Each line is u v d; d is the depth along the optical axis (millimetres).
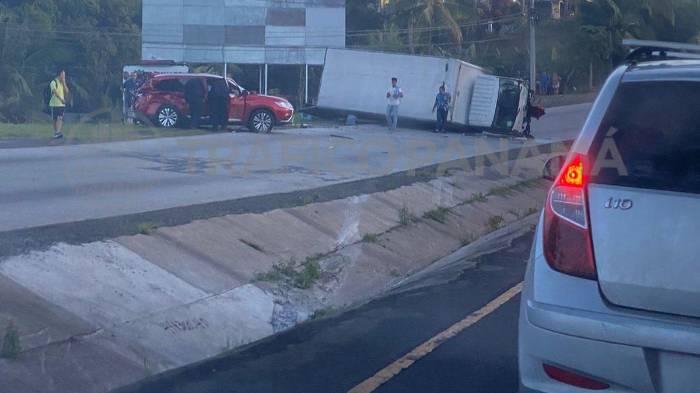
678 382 4480
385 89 36281
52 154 19391
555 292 4762
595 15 51719
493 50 54625
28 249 8906
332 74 37125
